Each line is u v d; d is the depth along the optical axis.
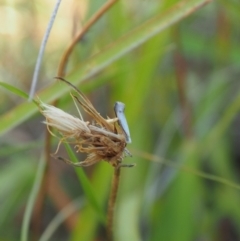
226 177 0.35
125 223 0.27
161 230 0.30
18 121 0.23
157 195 0.32
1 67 0.41
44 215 0.38
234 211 0.34
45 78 0.43
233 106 0.33
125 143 0.17
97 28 0.31
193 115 0.34
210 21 0.44
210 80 0.37
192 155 0.32
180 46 0.33
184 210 0.31
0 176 0.35
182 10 0.22
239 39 0.39
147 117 0.35
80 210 0.33
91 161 0.17
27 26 0.43
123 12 0.31
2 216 0.33
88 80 0.27
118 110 0.17
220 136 0.34
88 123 0.17
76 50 0.29
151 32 0.22
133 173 0.31
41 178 0.25
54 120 0.17
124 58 0.30
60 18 0.43
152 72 0.28
